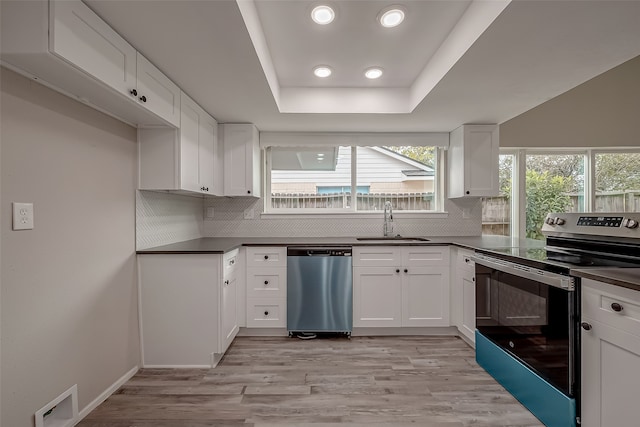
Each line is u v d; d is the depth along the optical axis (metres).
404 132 3.33
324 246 2.80
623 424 1.22
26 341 1.37
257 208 3.45
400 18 1.73
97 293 1.81
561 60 1.80
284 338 2.81
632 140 3.75
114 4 1.33
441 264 2.83
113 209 1.96
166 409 1.77
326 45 2.03
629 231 1.56
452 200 3.50
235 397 1.89
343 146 3.43
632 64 3.76
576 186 3.84
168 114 2.05
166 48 1.69
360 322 2.81
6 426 1.28
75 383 1.64
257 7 1.66
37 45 1.17
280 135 3.32
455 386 2.01
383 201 3.62
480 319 2.28
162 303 2.25
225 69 1.93
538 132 3.73
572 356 1.45
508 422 1.66
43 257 1.45
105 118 1.88
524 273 1.75
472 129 3.07
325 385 2.02
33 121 1.40
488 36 1.55
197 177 2.52
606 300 1.30
